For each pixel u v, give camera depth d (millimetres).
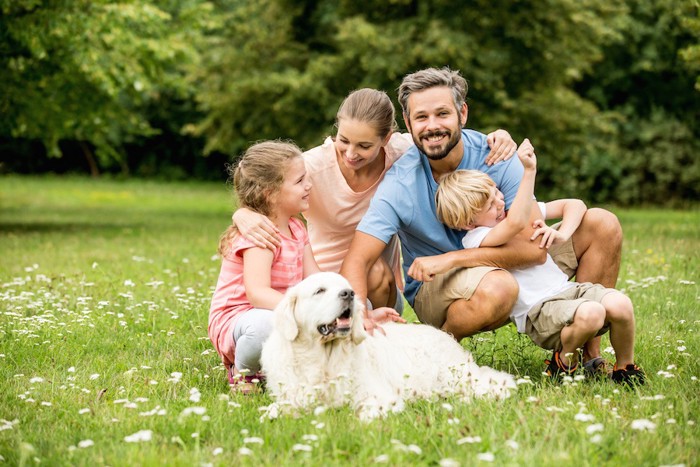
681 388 3928
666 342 5031
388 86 17734
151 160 38594
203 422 3451
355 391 3818
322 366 3832
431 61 17359
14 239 12859
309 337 3826
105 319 6027
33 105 15578
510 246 4461
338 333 3725
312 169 4926
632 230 13820
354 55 17906
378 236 4586
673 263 8469
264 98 19422
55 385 4219
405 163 4719
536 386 4078
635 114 26062
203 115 36094
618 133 25812
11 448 3221
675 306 6180
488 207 4469
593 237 4695
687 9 14156
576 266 4789
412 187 4629
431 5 18000
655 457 2982
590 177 26141
